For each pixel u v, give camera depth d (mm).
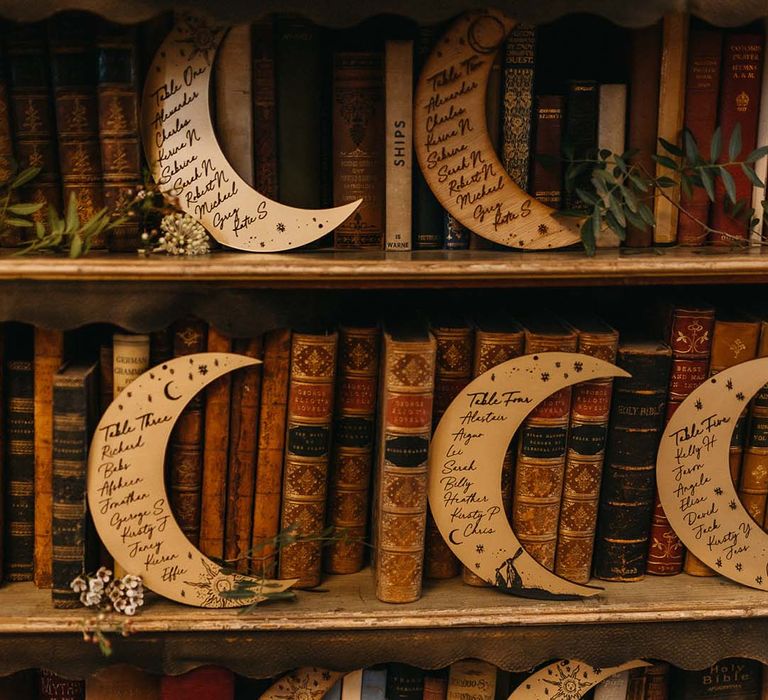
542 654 1104
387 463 1033
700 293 1216
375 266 962
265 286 995
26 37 1004
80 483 1021
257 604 1072
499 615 1075
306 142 1052
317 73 1041
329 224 1035
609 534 1124
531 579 1101
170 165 1021
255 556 1089
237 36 1009
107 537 1040
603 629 1104
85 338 1166
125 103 1004
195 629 1050
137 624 1038
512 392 1048
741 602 1104
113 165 1018
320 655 1080
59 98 1014
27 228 1053
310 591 1104
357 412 1087
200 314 1000
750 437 1110
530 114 1069
